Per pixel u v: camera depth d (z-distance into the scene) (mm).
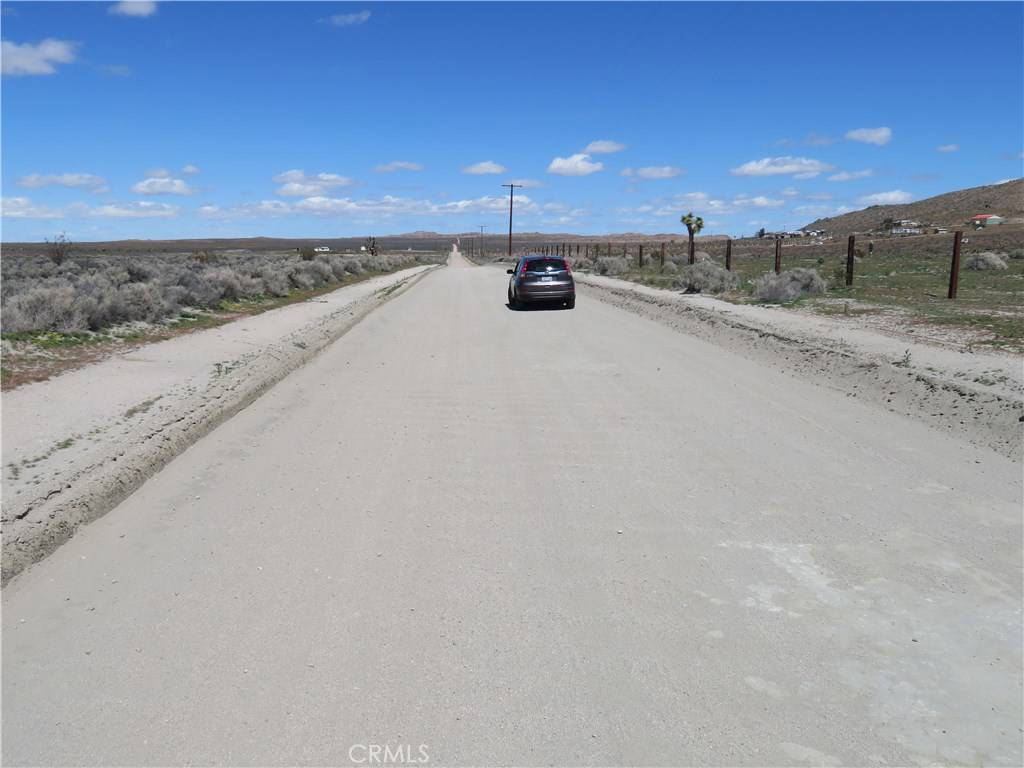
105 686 4031
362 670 4172
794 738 3613
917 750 3537
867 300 21000
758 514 6500
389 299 29938
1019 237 68812
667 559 5625
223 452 8359
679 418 9883
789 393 11352
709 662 4262
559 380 12562
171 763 3441
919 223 119000
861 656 4324
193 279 21562
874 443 8609
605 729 3678
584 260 55406
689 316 20906
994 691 3990
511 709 3830
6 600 4988
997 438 8578
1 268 27828
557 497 6969
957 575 5324
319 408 10562
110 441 7770
